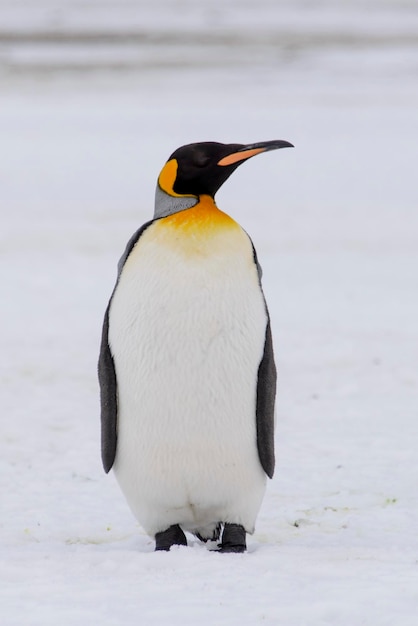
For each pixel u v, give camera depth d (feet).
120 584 46.50
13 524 65.51
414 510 67.67
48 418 97.86
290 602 43.04
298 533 62.49
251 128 365.40
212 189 56.54
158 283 53.06
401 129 364.79
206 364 53.01
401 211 234.38
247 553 54.34
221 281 53.16
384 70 575.38
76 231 210.38
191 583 46.19
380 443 86.84
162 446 54.08
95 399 105.70
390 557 52.54
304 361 120.88
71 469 80.53
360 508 68.54
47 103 435.53
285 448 85.56
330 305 152.87
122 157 307.58
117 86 502.38
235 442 54.49
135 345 53.42
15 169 285.64
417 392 107.34
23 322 142.31
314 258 189.06
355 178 277.44
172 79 538.06
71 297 158.71
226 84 514.27
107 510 69.36
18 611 42.68
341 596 43.62
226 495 55.88
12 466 81.41
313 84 512.22
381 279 172.24
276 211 233.96
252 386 54.44
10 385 110.93
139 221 221.66
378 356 123.24
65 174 279.69
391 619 40.47
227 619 40.93
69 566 50.75
